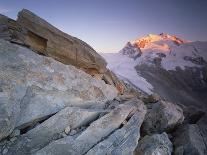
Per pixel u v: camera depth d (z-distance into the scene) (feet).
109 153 42.73
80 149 40.52
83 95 49.78
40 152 36.40
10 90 38.06
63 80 47.96
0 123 34.19
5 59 41.09
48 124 40.96
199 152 59.36
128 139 47.19
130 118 52.80
